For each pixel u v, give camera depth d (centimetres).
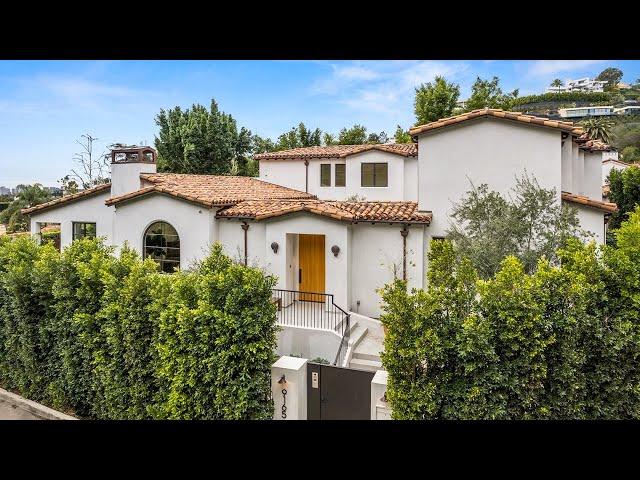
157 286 842
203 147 4656
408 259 1595
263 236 1750
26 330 1024
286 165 2934
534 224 1280
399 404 667
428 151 1547
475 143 1478
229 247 1811
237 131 5266
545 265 680
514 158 1429
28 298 1022
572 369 615
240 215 1742
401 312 661
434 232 1560
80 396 952
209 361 761
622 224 721
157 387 851
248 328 766
